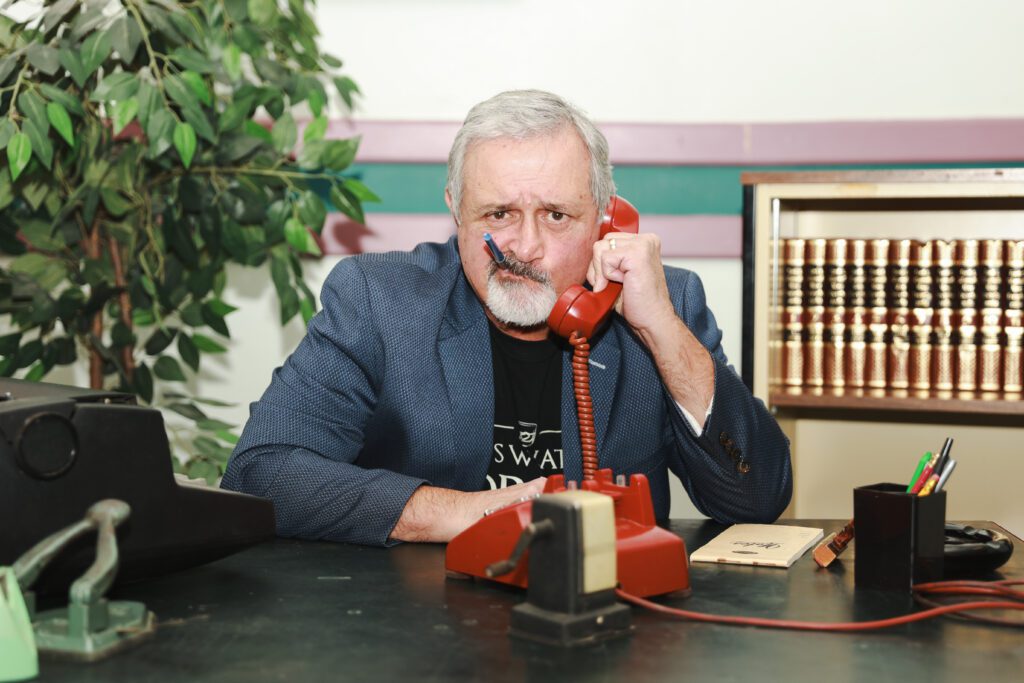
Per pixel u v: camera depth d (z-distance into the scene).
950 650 0.90
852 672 0.84
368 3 2.76
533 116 1.48
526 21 2.73
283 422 1.52
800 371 2.49
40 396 1.06
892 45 2.63
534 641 0.92
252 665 0.85
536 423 1.69
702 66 2.69
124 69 2.20
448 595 1.08
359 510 1.34
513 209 1.48
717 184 2.72
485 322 1.65
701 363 1.49
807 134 2.66
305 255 2.79
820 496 2.76
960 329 2.41
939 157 2.62
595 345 1.64
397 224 2.79
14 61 1.99
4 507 0.96
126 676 0.82
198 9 2.32
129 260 2.30
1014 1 2.58
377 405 1.60
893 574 1.08
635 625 0.97
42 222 2.26
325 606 1.03
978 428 2.67
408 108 2.78
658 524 1.50
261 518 1.18
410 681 0.82
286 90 2.32
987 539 1.18
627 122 2.71
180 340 2.39
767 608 1.02
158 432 1.07
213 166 2.27
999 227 2.58
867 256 2.45
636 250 1.47
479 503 1.33
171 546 1.08
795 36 2.66
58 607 1.01
